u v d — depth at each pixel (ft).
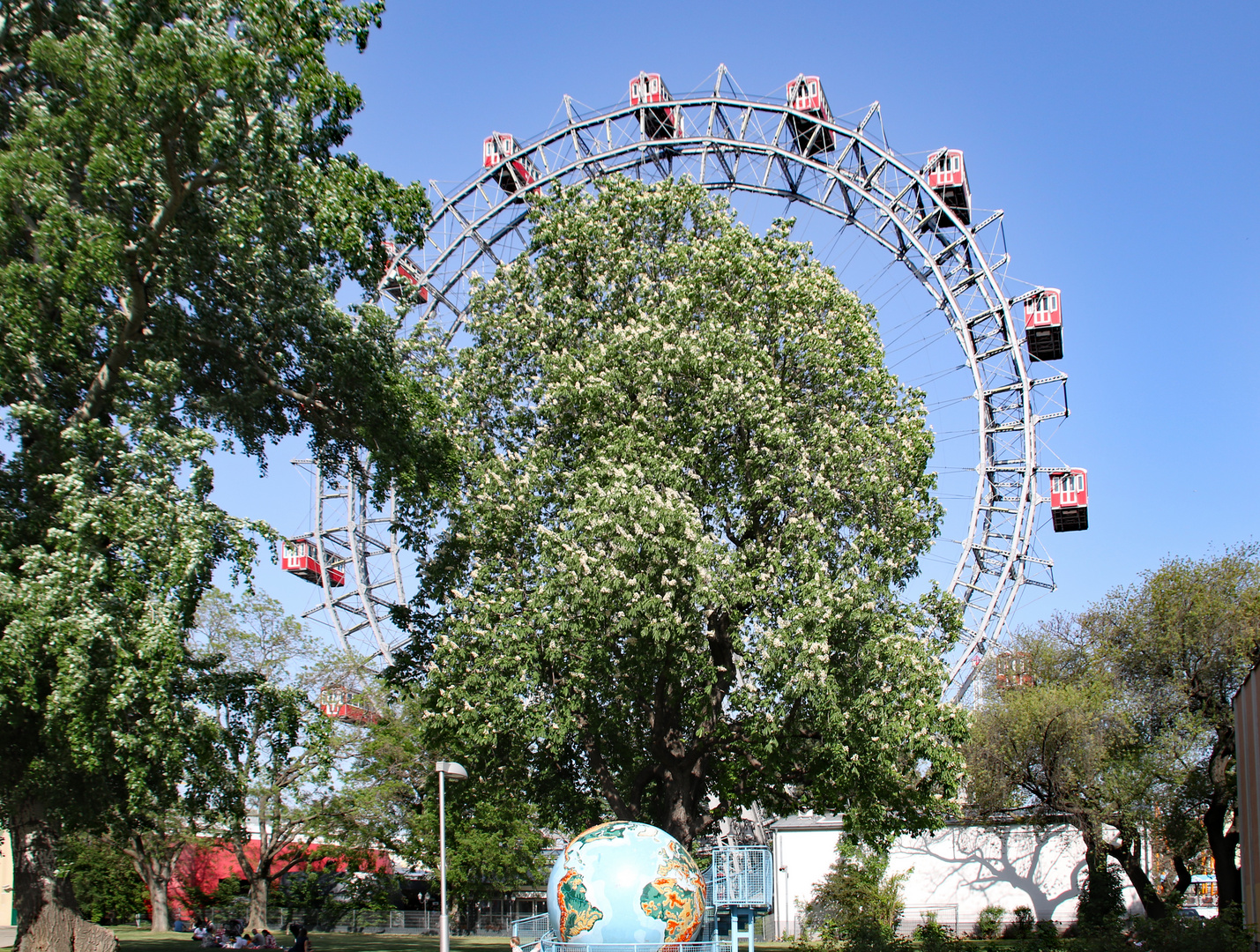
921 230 203.10
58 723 64.44
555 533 87.04
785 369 96.53
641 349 91.71
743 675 85.61
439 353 102.37
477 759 91.25
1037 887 155.84
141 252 71.92
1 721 70.18
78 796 73.56
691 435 90.43
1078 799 136.67
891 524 87.20
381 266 84.64
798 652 79.15
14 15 72.23
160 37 65.67
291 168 73.97
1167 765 134.51
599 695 89.56
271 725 82.53
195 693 77.20
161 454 68.90
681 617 82.17
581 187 109.29
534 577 92.58
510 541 94.27
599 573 81.41
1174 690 140.97
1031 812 149.18
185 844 184.24
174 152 69.51
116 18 68.03
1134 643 146.20
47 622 61.36
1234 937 69.77
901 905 152.35
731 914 71.15
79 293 67.21
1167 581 146.20
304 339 82.43
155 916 190.29
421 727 96.17
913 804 97.50
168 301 77.20
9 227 68.59
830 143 206.18
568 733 88.89
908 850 161.99
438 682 91.35
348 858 184.65
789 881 166.30
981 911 155.53
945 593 92.89
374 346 84.07
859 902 147.64
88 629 61.11
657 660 85.25
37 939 73.67
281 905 217.97
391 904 203.51
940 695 84.79
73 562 63.82
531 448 98.58
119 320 74.28
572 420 96.17
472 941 167.94
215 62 66.28
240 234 74.28
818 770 91.04
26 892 74.74
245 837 105.50
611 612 83.30
